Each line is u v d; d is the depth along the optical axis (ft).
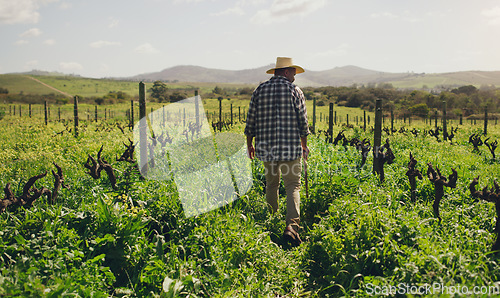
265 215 16.90
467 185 20.16
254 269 12.10
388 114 226.17
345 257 12.14
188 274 10.68
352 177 19.51
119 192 15.98
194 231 12.98
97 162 16.49
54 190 14.90
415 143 51.57
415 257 10.57
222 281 10.82
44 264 9.27
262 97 15.29
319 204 18.33
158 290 10.44
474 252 11.23
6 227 11.39
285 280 12.04
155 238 12.52
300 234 16.05
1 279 8.10
